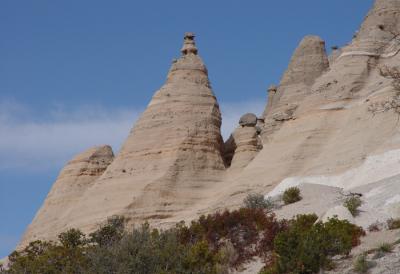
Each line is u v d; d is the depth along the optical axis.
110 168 87.81
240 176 82.94
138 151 87.44
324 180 76.25
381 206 51.00
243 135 92.19
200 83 92.88
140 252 44.81
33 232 91.31
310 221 48.72
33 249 58.03
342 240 39.62
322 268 37.94
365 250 39.19
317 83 90.00
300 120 86.94
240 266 45.44
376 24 93.31
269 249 46.44
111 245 48.59
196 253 45.34
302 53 101.19
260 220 50.69
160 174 84.12
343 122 84.31
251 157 89.94
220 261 45.62
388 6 94.69
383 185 57.94
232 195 80.06
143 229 49.62
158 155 86.50
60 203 93.31
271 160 83.44
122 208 81.12
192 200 82.69
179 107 89.75
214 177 85.88
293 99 97.06
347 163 76.50
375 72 88.31
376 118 79.81
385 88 82.12
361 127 80.44
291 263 38.69
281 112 96.50
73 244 58.59
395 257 36.41
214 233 51.00
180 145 86.38
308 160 81.69
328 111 85.88
